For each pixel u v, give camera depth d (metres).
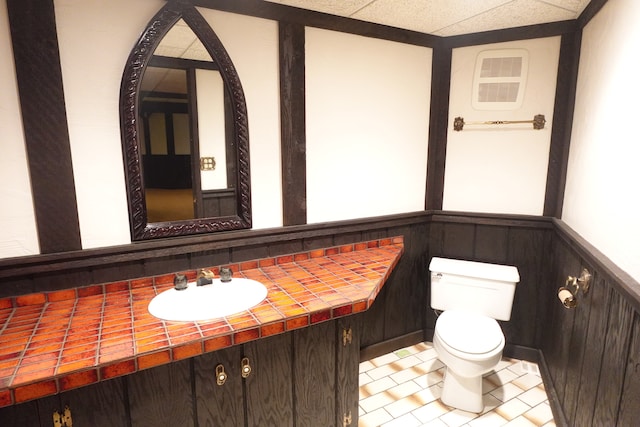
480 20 2.11
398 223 2.46
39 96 1.42
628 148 1.34
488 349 1.91
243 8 1.74
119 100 1.54
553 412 2.03
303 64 1.96
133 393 1.30
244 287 1.72
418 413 2.08
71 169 1.51
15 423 1.15
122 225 1.64
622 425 1.28
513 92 2.30
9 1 1.33
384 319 2.62
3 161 1.40
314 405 1.68
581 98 1.99
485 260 2.54
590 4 1.85
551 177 2.30
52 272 1.52
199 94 1.69
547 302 2.43
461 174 2.52
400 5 1.88
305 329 1.59
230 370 1.45
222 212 1.85
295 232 2.07
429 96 2.45
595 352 1.55
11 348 1.18
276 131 1.95
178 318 1.39
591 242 1.70
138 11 1.53
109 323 1.35
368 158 2.30
